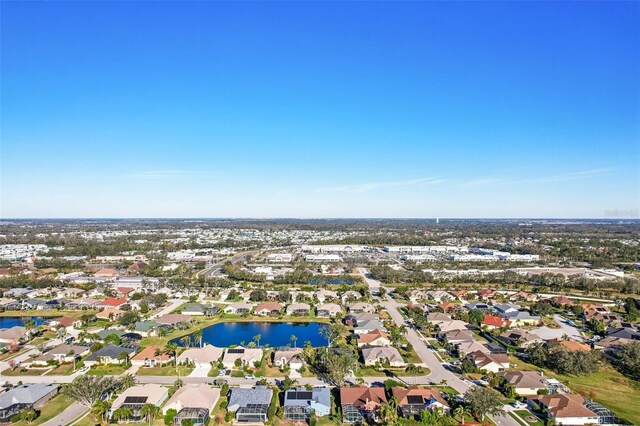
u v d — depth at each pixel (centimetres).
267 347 14875
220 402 10869
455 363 13675
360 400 10644
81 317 18075
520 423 9988
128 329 16912
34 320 18788
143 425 9800
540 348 13975
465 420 10038
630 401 11206
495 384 11881
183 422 9600
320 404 10431
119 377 12275
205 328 17875
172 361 13488
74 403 10788
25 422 9831
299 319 19038
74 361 13338
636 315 19225
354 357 13450
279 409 10406
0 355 14150
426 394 10806
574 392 11662
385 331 16600
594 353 13638
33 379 12306
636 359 13212
